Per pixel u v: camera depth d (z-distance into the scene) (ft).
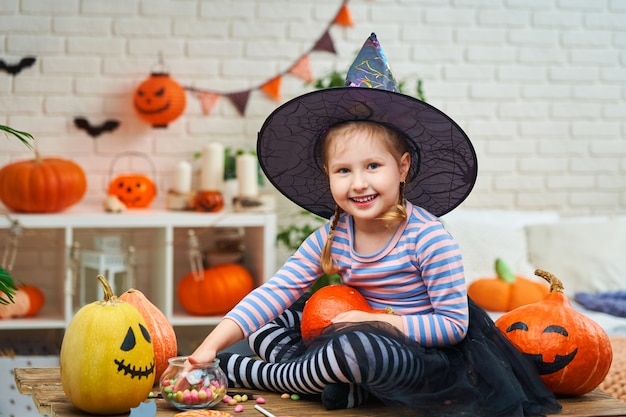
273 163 5.97
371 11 13.60
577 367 5.46
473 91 13.99
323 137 5.70
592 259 12.62
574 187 14.39
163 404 5.18
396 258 5.51
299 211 13.38
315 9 13.39
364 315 5.29
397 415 4.97
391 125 5.48
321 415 4.99
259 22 13.24
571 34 14.24
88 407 4.93
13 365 10.37
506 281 11.61
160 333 5.75
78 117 12.75
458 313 5.33
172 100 12.44
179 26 13.00
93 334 4.93
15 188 11.40
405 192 6.07
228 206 12.91
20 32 12.50
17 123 12.56
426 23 13.80
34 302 11.74
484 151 14.11
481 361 5.21
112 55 12.80
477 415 4.86
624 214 14.56
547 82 14.23
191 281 12.30
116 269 11.84
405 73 13.79
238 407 5.06
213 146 12.50
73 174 11.70
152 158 13.04
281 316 6.12
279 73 13.34
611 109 14.44
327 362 4.92
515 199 14.24
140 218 11.71
